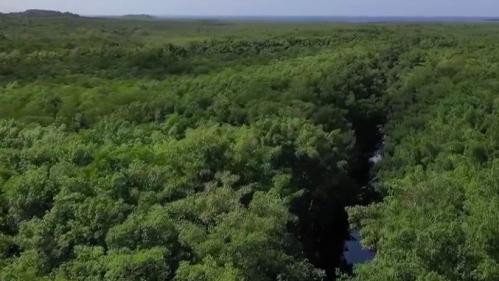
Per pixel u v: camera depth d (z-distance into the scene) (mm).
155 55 128500
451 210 46656
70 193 47594
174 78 107750
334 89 99688
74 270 39438
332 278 60094
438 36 194500
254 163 60188
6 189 50125
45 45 134500
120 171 53062
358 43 167625
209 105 84750
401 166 71375
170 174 53375
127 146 60938
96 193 49188
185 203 47438
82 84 98312
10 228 47812
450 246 39000
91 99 85375
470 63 122188
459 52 143625
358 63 123875
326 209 68750
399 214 48406
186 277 38312
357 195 75000
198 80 102188
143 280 38312
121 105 83062
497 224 40531
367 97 107250
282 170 61000
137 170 52562
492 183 51781
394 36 192000
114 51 131875
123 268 38188
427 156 70250
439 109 86875
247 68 117312
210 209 47031
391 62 138625
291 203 57344
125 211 46625
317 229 67250
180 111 81625
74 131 74562
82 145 59969
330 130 82312
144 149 59281
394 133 85812
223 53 144750
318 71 109250
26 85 95625
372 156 98062
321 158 66625
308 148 64438
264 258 41656
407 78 115062
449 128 74812
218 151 59781
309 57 133625
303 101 87625
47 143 62000
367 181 82438
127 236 42406
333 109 86375
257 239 41438
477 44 165000
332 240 68562
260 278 40719
